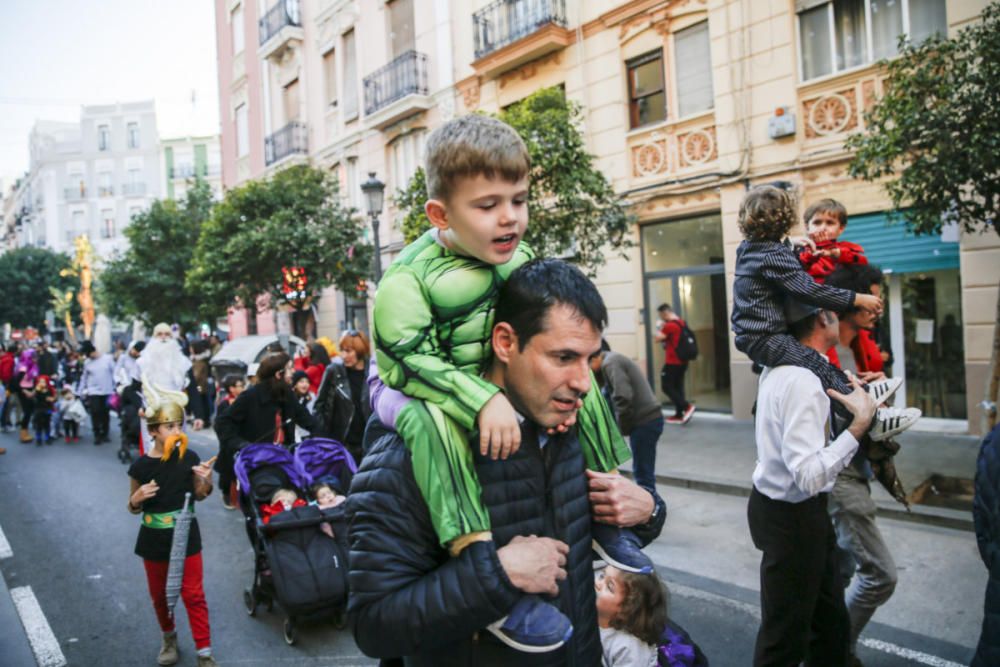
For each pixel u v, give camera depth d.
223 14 24.77
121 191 57.03
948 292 8.65
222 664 3.92
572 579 1.48
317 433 5.54
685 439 9.27
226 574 5.43
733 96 10.23
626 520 1.56
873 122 6.75
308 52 20.47
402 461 1.35
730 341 10.65
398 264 1.41
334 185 15.74
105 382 12.58
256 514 4.45
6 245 80.00
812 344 2.61
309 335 16.73
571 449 1.55
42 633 4.45
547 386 1.33
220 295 15.48
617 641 2.18
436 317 1.39
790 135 9.66
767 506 2.55
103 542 6.45
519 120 8.88
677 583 4.64
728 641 3.81
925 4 8.66
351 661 3.91
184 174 56.34
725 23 10.28
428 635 1.25
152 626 4.53
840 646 2.63
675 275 11.46
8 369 14.97
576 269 1.40
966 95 5.96
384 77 16.91
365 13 17.94
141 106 57.16
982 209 6.21
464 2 14.79
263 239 13.89
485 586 1.23
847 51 9.30
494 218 1.28
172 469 3.89
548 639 1.27
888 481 2.93
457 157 1.26
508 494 1.40
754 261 2.61
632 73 11.77
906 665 3.38
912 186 6.51
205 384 12.72
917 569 4.53
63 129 65.19
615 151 11.91
